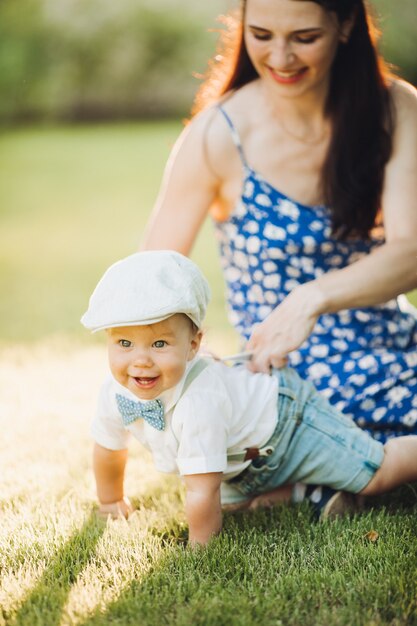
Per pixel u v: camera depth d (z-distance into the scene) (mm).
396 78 2955
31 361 4340
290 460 2623
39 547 2381
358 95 2770
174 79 19250
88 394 3793
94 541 2408
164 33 19047
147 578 2191
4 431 3309
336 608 2080
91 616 2035
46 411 3545
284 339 2631
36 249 7777
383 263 2688
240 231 2939
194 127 2947
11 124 18984
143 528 2529
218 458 2387
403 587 2141
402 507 2705
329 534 2426
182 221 2967
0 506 2699
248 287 2998
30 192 11227
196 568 2256
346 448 2617
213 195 2982
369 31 2756
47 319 5277
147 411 2408
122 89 19219
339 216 2807
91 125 18719
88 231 8641
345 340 2887
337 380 2844
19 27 18734
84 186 11648
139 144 15516
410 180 2793
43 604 2084
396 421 2848
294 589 2148
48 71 18969
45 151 15047
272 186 2875
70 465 3014
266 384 2580
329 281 2664
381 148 2785
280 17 2559
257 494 2740
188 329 2377
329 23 2584
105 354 4473
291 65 2623
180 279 2344
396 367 2867
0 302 5777
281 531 2492
